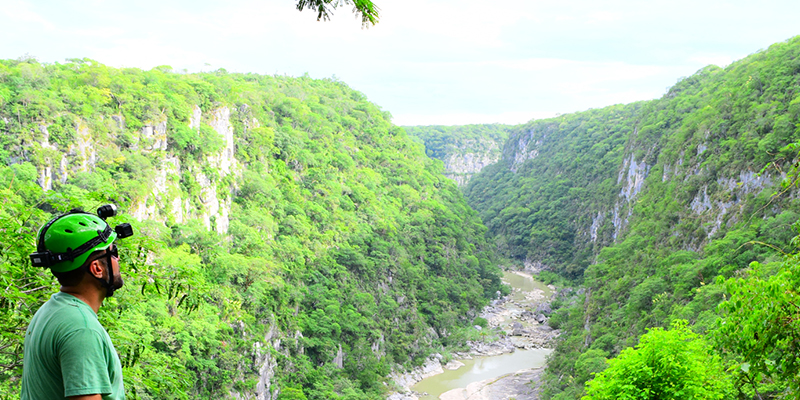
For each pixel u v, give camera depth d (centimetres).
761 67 8531
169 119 6725
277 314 6366
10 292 698
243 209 7931
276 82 15388
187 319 4944
